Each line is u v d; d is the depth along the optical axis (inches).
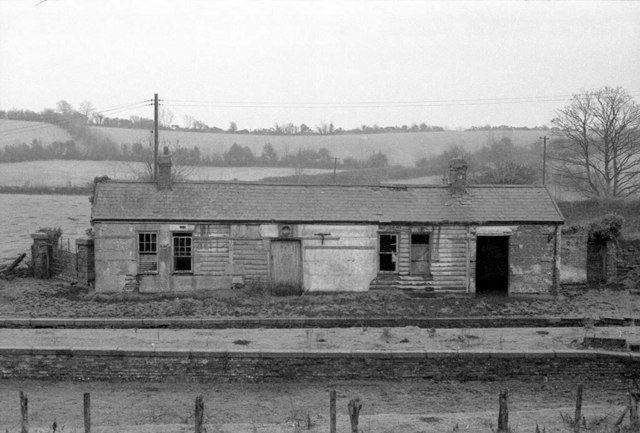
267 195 1249.4
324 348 823.7
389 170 2886.3
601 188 2053.4
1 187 2527.1
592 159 2210.9
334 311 1065.5
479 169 2370.8
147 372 783.7
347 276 1205.7
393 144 3563.0
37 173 2844.5
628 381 776.9
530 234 1222.3
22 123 3636.8
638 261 1285.7
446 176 2033.7
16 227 1893.5
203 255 1195.3
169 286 1190.3
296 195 1253.1
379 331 933.8
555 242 1223.5
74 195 2508.6
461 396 748.6
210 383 782.5
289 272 1207.6
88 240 1224.2
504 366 788.0
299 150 3348.9
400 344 848.3
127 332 917.2
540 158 2770.7
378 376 788.6
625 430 619.8
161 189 1243.2
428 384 781.9
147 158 2640.3
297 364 785.6
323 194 1259.8
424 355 786.8
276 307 1090.7
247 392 759.7
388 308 1099.3
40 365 783.7
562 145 2167.8
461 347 829.8
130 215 1181.7
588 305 1130.7
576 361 786.8
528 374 789.2
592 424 644.1
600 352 785.6
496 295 1221.7
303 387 773.9
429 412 701.3
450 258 1213.7
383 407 716.0
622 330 949.2
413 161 3225.9
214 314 1039.0
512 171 1973.4
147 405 717.9
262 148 3472.0
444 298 1193.4
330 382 784.3
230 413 696.4
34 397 735.7
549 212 1240.8
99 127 3715.6
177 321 965.8
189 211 1201.4
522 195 1282.0
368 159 3275.1
